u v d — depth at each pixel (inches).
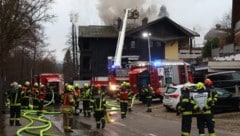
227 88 1198.9
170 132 756.0
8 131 780.0
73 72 3289.9
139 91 1528.1
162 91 1498.5
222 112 1065.5
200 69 1717.5
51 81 1800.0
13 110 867.4
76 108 1148.5
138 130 787.4
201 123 611.8
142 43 2751.0
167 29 2704.2
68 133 751.1
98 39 2923.2
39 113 1157.1
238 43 2097.7
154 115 1112.2
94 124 904.3
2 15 1084.5
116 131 775.1
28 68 3029.0
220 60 1744.6
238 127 797.2
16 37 1147.9
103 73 2908.5
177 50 2753.4
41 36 2068.2
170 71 1507.1
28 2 1206.3
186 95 602.5
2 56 1121.4
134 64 1582.2
